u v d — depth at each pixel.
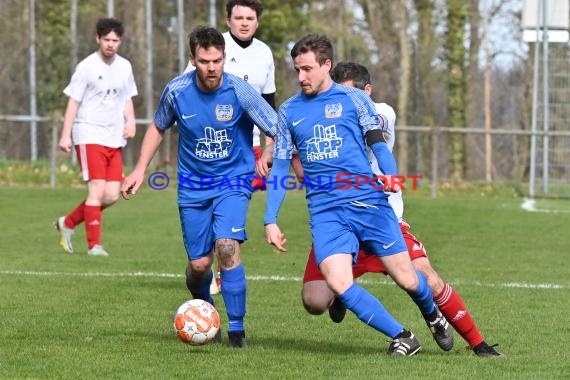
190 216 21.11
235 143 21.03
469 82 91.50
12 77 75.56
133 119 36.69
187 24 87.00
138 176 21.38
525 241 42.06
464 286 29.70
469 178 87.31
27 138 73.56
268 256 36.75
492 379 17.58
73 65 73.81
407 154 79.00
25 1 78.81
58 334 21.80
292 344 21.09
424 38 93.00
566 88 68.06
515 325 23.44
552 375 17.97
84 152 36.06
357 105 19.30
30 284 29.08
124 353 19.81
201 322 19.92
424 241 41.75
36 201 57.19
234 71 27.83
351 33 103.06
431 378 17.64
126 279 30.42
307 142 19.30
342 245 19.03
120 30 35.56
